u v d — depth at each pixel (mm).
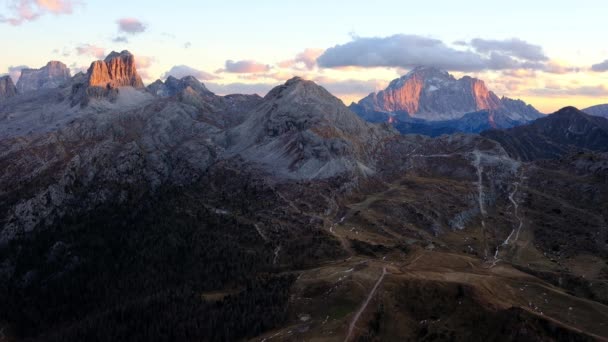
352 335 183750
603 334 177250
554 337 172375
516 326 175500
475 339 178750
